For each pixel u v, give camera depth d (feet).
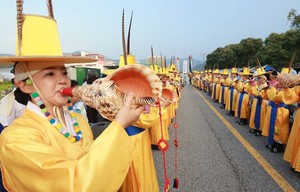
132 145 3.34
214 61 147.84
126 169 3.24
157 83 3.27
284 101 14.20
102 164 2.94
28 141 3.35
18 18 3.66
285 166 14.69
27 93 4.26
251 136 21.86
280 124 16.66
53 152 3.32
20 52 3.69
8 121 5.53
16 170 3.14
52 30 3.98
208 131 23.95
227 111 37.55
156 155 17.22
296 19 68.28
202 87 82.89
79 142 4.58
